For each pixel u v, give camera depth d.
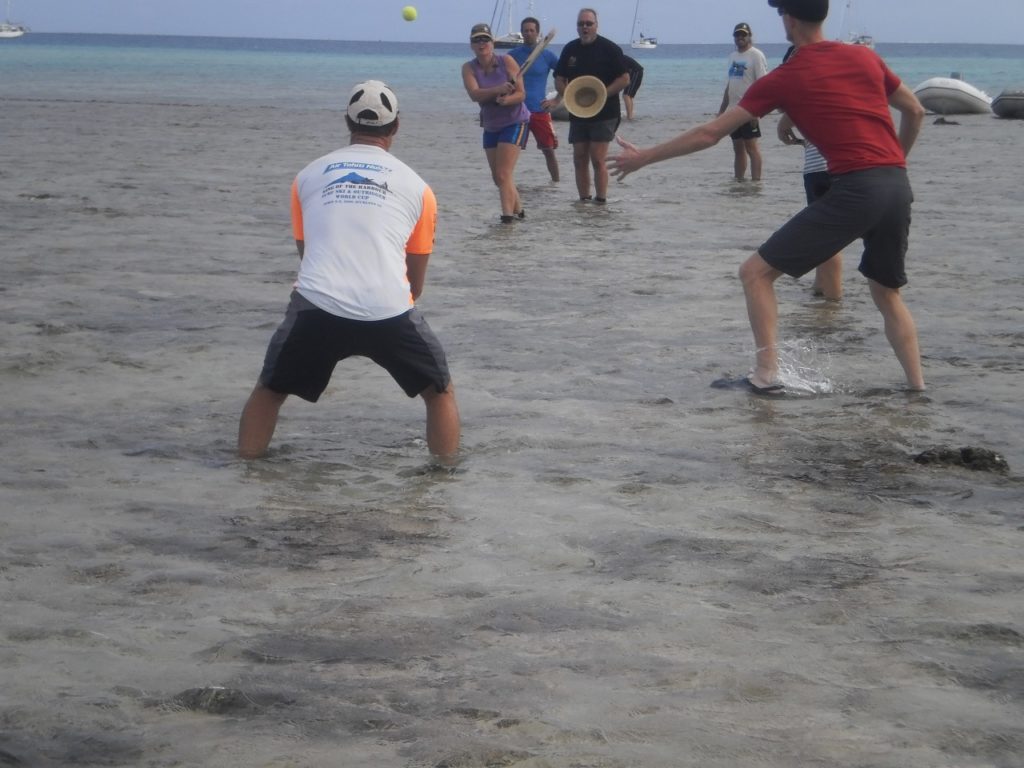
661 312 8.01
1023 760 2.71
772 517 4.36
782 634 3.38
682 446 5.22
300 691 3.02
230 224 11.92
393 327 4.84
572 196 15.09
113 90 41.94
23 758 2.68
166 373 6.36
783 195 15.24
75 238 10.80
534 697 2.99
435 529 4.22
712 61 123.12
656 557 3.97
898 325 6.12
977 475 4.84
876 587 3.72
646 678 3.11
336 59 121.31
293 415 5.66
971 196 14.41
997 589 3.71
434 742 2.76
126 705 2.93
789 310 8.19
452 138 23.41
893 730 2.84
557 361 6.70
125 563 3.87
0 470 4.77
